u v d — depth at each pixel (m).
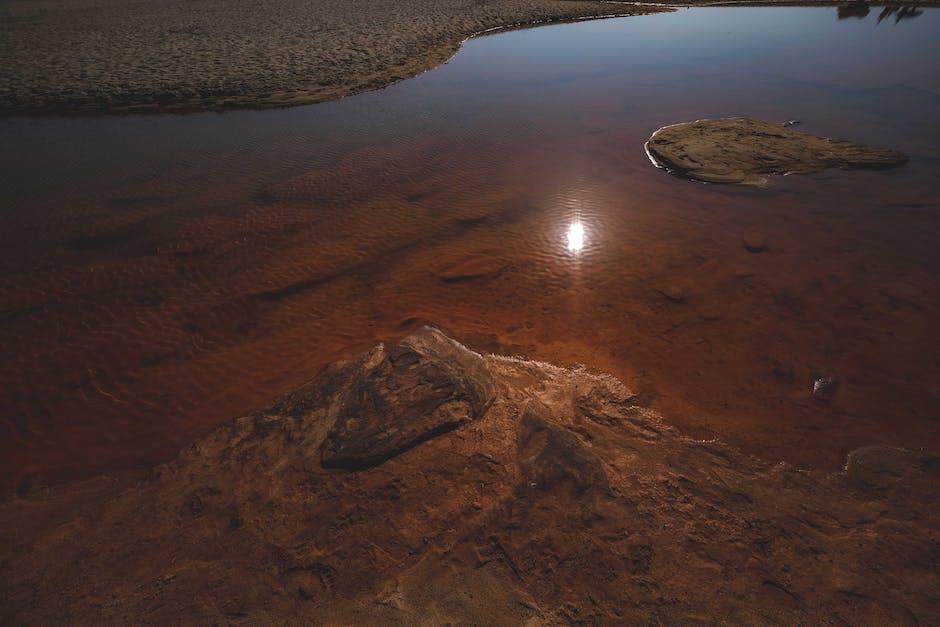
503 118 11.87
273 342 5.45
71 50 18.22
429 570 2.90
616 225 7.45
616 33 20.48
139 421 4.48
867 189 7.97
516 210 8.02
